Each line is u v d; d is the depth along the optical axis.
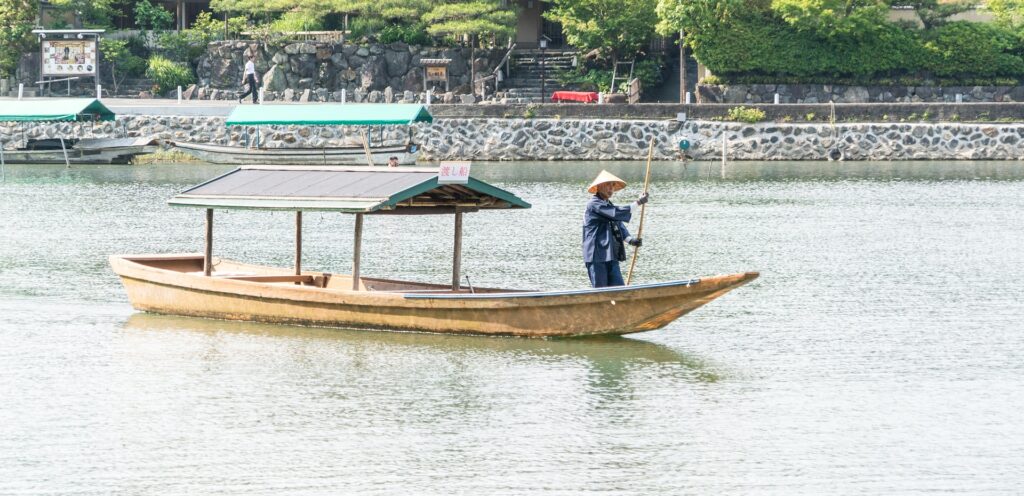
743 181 146.12
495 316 63.84
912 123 172.25
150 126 172.38
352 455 46.50
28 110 151.00
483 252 93.44
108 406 52.25
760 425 50.19
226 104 179.00
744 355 61.34
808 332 66.38
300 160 161.12
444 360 59.88
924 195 131.00
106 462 45.62
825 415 51.50
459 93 187.88
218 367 58.50
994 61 182.00
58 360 59.72
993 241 98.94
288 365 58.84
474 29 183.38
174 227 107.06
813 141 172.38
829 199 127.69
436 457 46.31
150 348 62.16
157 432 48.97
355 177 66.88
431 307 64.12
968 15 195.25
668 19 177.12
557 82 192.25
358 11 194.25
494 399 53.53
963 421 50.75
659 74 196.38
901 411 52.03
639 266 87.12
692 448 47.47
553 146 172.12
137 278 70.25
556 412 51.78
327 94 185.38
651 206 122.31
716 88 182.12
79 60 184.88
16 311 70.69
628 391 54.78
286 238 101.88
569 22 190.38
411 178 65.31
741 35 179.88
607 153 172.00
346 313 65.81
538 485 43.66
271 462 45.72
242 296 67.25
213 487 43.25
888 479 44.31
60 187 138.62
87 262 87.38
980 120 172.88
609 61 196.00
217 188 68.31
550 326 63.22
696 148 172.25
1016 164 165.25
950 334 65.88
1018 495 42.78
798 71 181.00
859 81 182.75
